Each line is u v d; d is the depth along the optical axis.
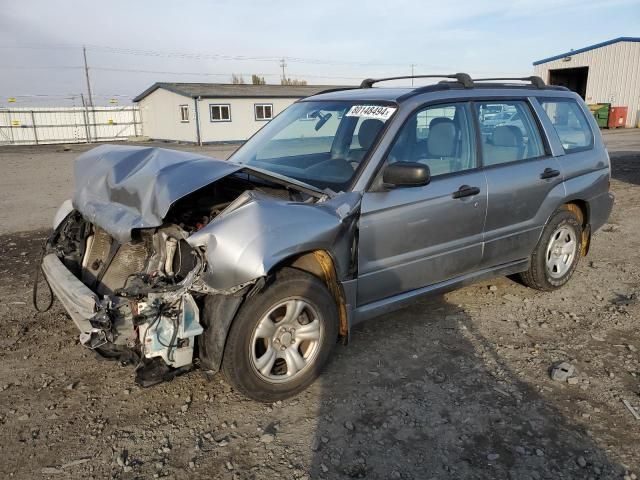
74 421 3.20
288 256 3.06
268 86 37.72
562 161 5.00
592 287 5.37
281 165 4.16
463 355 3.98
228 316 3.06
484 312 4.74
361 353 4.00
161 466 2.84
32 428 3.13
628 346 4.12
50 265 3.78
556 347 4.11
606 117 34.59
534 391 3.52
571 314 4.70
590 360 3.91
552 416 3.26
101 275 3.68
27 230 7.91
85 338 2.94
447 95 4.23
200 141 31.31
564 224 5.08
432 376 3.70
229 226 3.00
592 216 5.42
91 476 2.77
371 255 3.66
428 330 4.38
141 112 38.66
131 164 3.56
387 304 3.89
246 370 3.18
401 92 4.17
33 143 35.62
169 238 3.29
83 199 3.64
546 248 4.97
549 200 4.84
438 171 4.07
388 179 3.58
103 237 3.90
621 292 5.23
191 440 3.04
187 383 3.61
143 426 3.16
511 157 4.63
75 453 2.93
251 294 3.11
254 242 2.96
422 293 4.11
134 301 2.97
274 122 4.87
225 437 3.07
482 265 4.52
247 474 2.78
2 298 5.02
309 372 3.47
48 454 2.92
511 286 5.39
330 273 3.48
